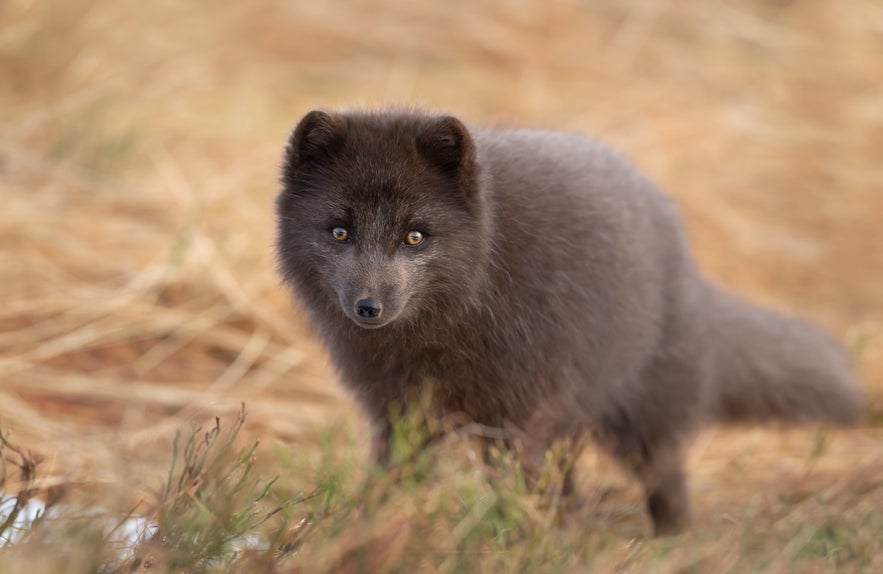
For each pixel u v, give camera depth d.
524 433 9.87
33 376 12.17
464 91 21.33
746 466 12.46
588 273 9.77
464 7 23.80
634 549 8.26
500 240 9.47
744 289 17.02
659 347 11.05
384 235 9.10
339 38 22.44
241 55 21.16
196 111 18.72
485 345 9.56
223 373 12.98
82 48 18.95
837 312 16.66
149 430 11.23
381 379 9.92
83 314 13.28
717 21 24.91
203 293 14.05
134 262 14.48
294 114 19.52
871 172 19.98
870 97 22.62
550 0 24.28
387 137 9.27
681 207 18.38
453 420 9.94
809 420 12.76
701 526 10.14
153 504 8.18
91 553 6.95
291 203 9.50
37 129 17.02
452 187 9.27
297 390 12.91
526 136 10.41
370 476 8.67
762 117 21.62
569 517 9.30
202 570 7.20
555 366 9.76
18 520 8.23
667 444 11.41
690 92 22.42
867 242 18.44
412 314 9.43
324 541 7.57
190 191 16.11
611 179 10.40
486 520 8.20
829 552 8.12
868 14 25.19
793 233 18.53
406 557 7.53
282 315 14.03
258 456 10.73
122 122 17.84
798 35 24.69
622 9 24.95
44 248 14.35
